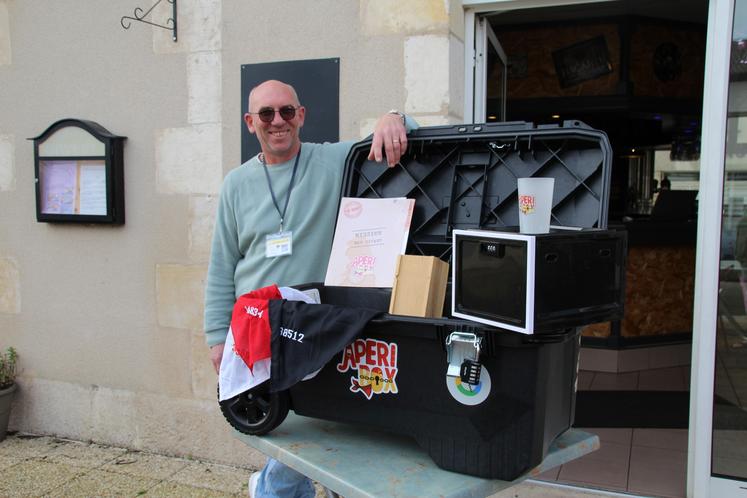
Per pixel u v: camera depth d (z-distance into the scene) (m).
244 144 3.12
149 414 3.45
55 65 3.44
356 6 2.87
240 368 1.54
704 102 2.56
